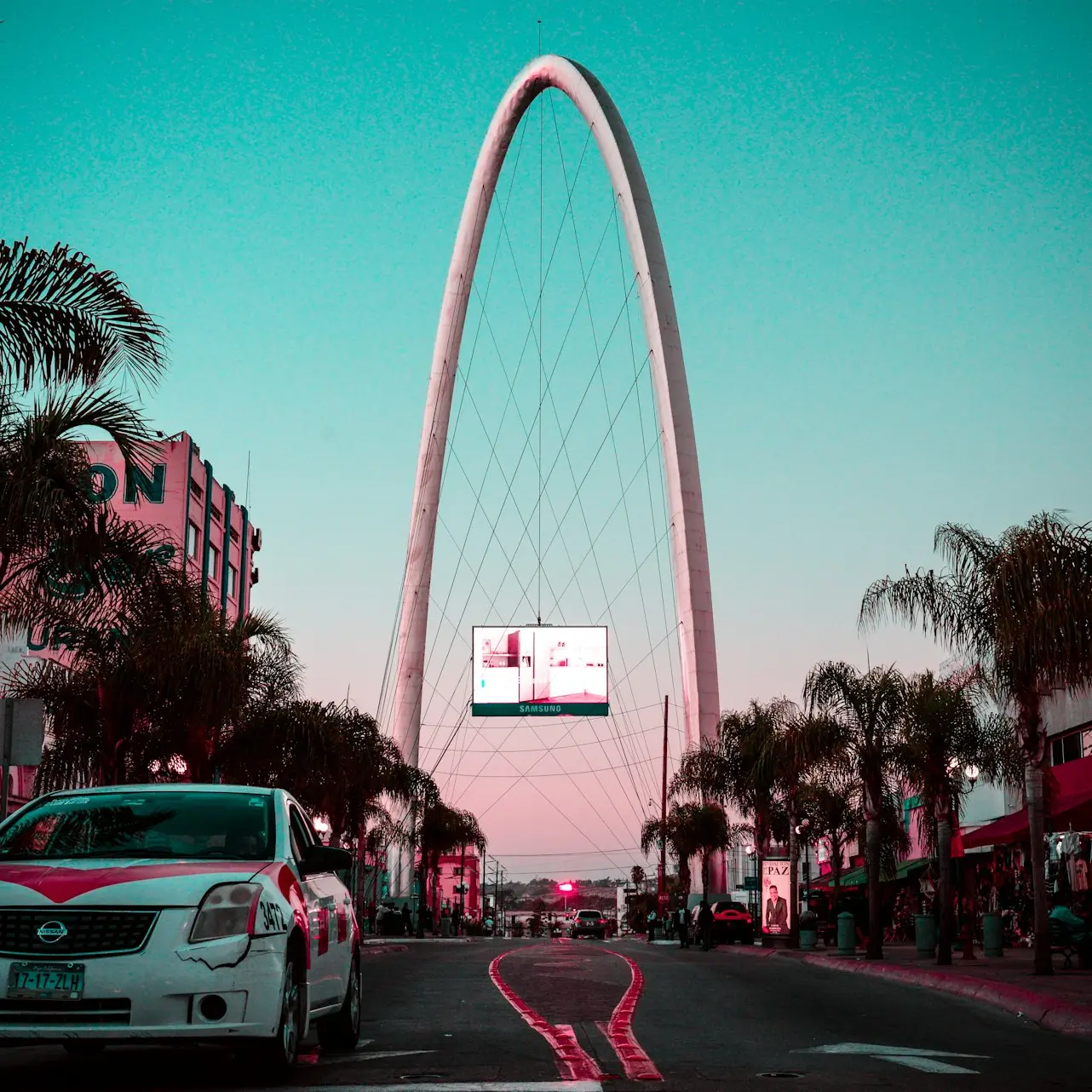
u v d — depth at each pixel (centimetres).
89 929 768
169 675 2389
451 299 9031
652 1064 952
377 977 2175
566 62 7912
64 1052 1045
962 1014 1549
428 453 9088
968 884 4291
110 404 1577
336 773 3041
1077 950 2338
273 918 809
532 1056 995
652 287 7481
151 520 4934
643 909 12369
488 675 7631
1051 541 1969
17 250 1532
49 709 2453
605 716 7588
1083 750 3659
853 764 3055
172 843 895
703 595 7219
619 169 7575
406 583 8975
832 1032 1257
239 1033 773
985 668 2295
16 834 908
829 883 5531
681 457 7369
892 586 2348
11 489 1480
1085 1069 984
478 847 8725
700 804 6200
